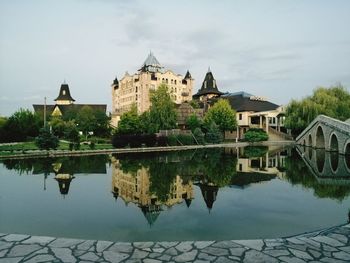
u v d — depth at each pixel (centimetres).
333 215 1171
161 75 10050
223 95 10350
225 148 5219
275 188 1725
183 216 1170
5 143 5050
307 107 5731
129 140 5100
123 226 1052
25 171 2459
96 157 3625
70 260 626
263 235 957
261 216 1162
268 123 7388
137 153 4238
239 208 1289
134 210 1262
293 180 2002
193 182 1936
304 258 634
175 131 5859
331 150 3972
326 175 2209
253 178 2088
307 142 5284
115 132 5981
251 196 1522
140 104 9688
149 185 1841
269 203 1372
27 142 5303
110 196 1534
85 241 725
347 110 5659
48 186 1806
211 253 661
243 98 8419
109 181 1978
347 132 3231
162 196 1534
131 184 1872
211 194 1576
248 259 631
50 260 625
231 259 631
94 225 1062
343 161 3042
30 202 1406
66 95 12388
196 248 688
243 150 4700
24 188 1747
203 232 988
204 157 3612
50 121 6625
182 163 2986
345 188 1706
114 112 10925
